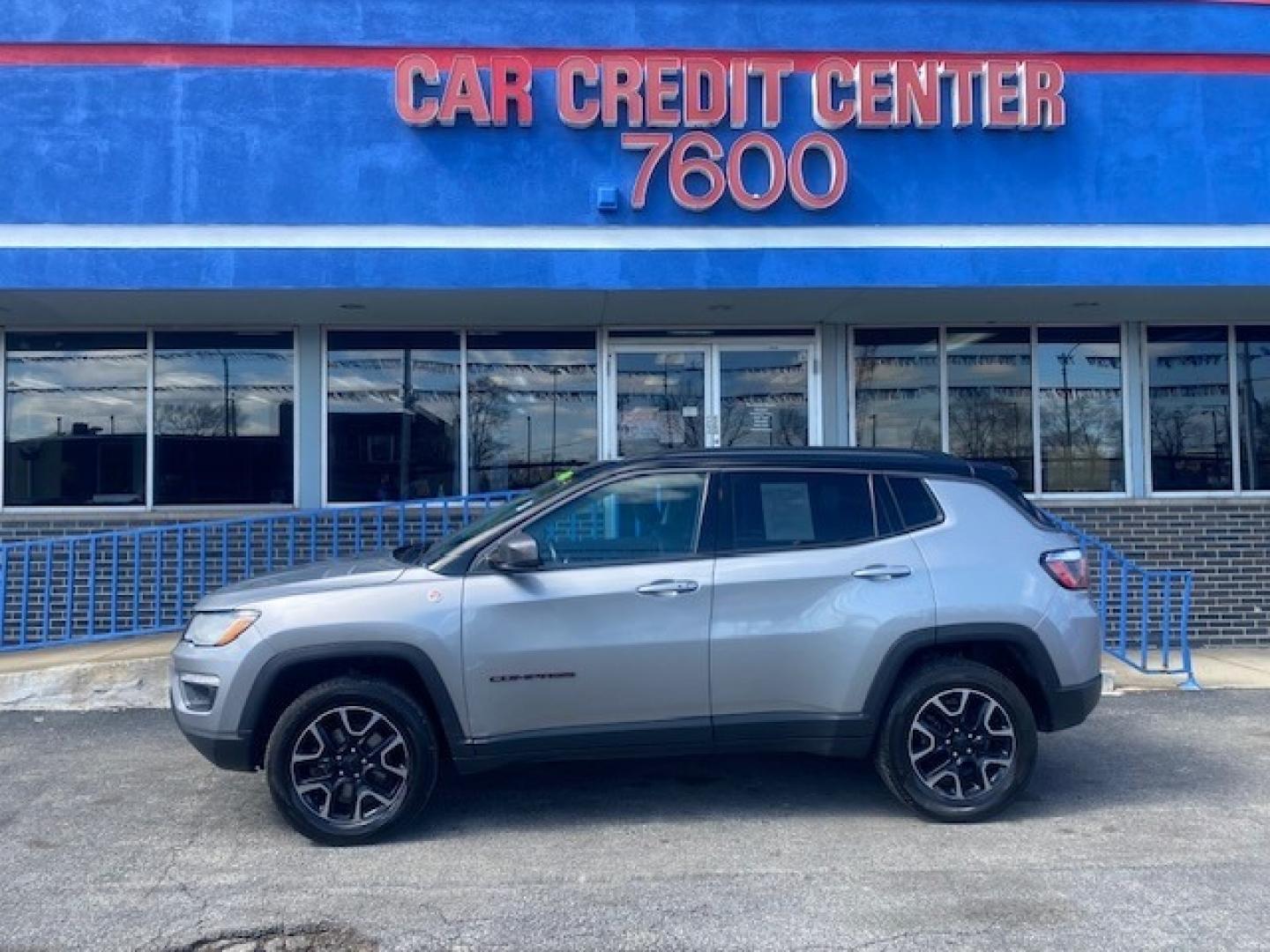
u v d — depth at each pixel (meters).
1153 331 10.96
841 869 5.12
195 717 5.47
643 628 5.50
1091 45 9.52
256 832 5.68
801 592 5.60
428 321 10.41
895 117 9.27
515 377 10.65
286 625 5.37
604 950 4.34
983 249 9.32
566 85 9.19
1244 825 5.70
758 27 9.41
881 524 5.78
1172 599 10.55
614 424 10.69
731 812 5.93
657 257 9.19
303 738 5.39
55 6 9.02
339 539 10.09
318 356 10.41
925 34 9.48
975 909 4.68
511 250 9.14
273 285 9.01
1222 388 10.96
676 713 5.55
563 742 5.49
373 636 5.38
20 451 10.27
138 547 8.88
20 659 8.70
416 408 10.53
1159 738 7.36
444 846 5.44
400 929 4.52
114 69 9.03
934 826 5.68
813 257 9.24
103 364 10.36
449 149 9.15
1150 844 5.42
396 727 5.43
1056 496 10.74
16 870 5.19
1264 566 10.61
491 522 5.82
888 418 10.84
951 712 5.66
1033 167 9.42
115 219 8.98
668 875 5.06
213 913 4.68
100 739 7.48
